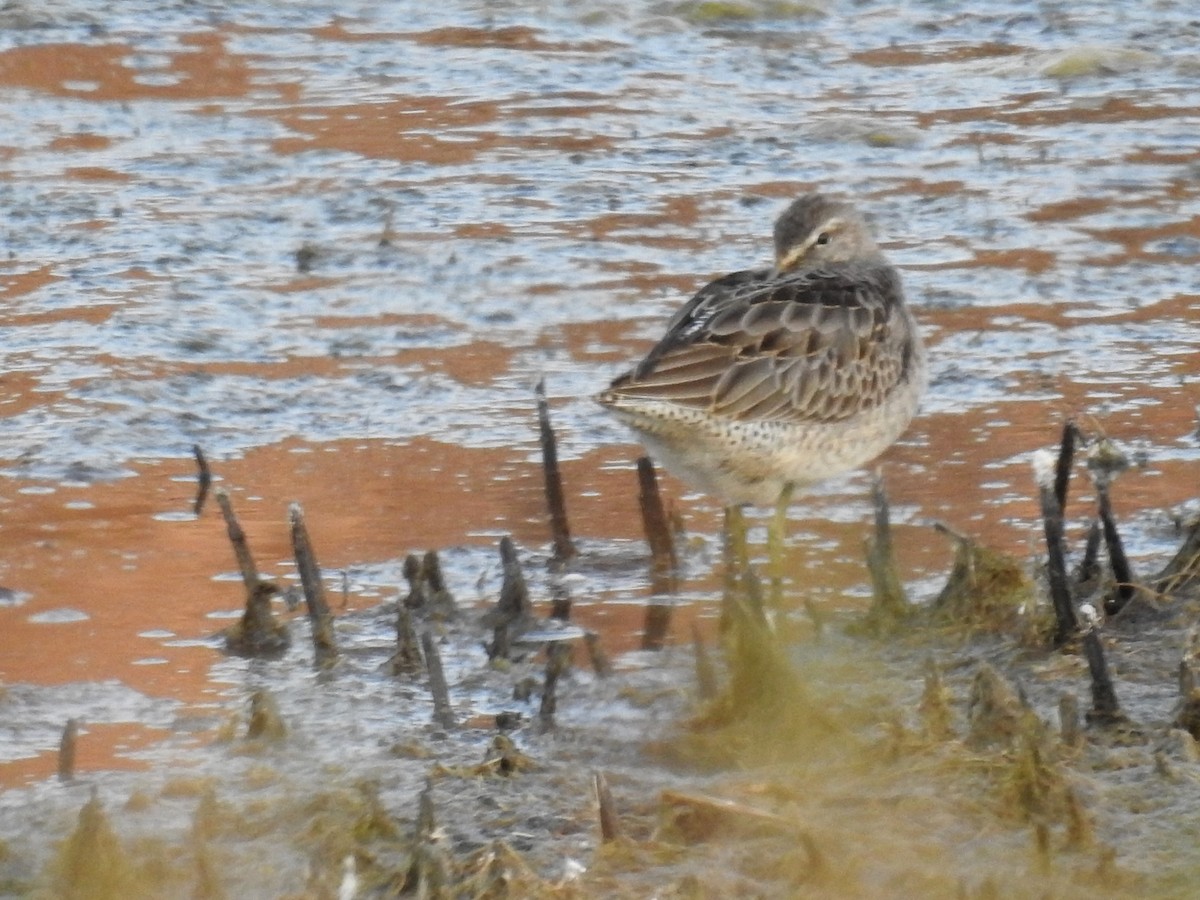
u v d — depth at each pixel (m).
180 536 12.92
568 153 20.91
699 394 12.08
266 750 9.99
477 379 15.51
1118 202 19.25
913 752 9.41
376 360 15.85
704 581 12.38
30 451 14.13
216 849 8.89
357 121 21.98
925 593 11.84
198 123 21.88
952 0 26.44
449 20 25.91
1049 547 10.84
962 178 20.03
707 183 19.95
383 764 9.77
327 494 13.55
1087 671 10.40
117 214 19.14
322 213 19.20
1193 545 11.43
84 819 8.70
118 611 11.82
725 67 24.02
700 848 8.66
